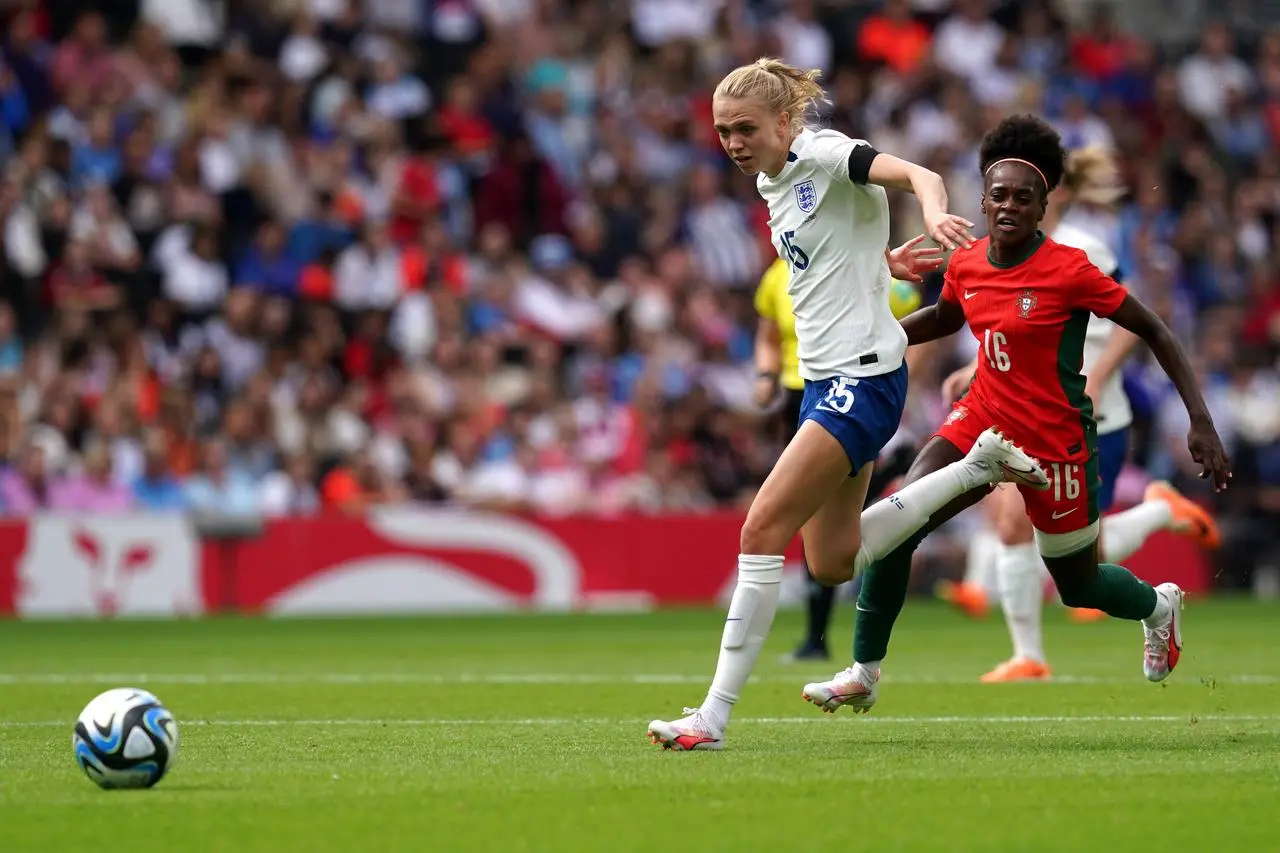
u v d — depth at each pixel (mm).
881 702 27469
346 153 69188
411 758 19891
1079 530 21875
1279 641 43438
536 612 57094
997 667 35625
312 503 58469
